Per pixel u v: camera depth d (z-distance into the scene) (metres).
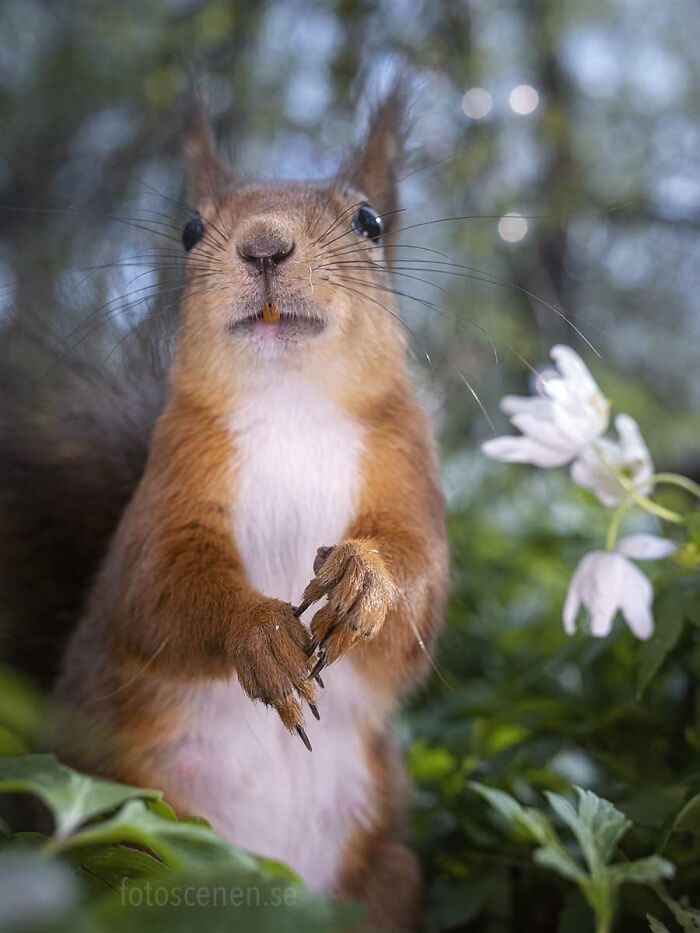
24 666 0.99
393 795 0.96
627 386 1.43
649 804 0.90
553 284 1.41
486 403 1.26
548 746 0.95
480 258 1.25
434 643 0.94
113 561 0.94
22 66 1.38
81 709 0.94
